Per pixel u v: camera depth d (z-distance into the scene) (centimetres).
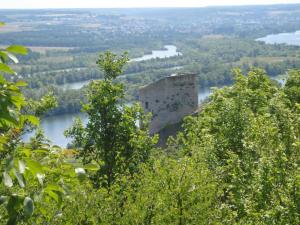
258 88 3006
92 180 2280
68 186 562
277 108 2292
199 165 1739
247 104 2684
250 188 1506
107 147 2555
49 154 597
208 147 2147
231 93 2931
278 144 1593
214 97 2980
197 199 1545
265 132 1700
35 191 531
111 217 1476
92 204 1420
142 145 2580
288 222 1240
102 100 2520
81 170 566
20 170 478
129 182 1723
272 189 1352
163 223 1477
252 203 1405
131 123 2572
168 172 1655
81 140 2570
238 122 2334
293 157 1502
